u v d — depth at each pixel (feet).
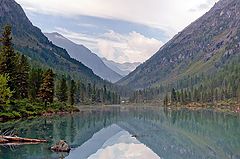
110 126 303.68
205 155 170.91
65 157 142.00
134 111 613.52
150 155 166.71
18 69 379.76
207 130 283.18
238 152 179.73
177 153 174.70
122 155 161.99
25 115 320.29
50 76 407.23
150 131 273.13
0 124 242.58
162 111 633.20
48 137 192.65
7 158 131.75
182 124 338.34
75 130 246.06
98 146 184.44
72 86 540.11
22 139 171.42
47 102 422.41
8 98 314.14
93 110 591.37
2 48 345.51
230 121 377.09
